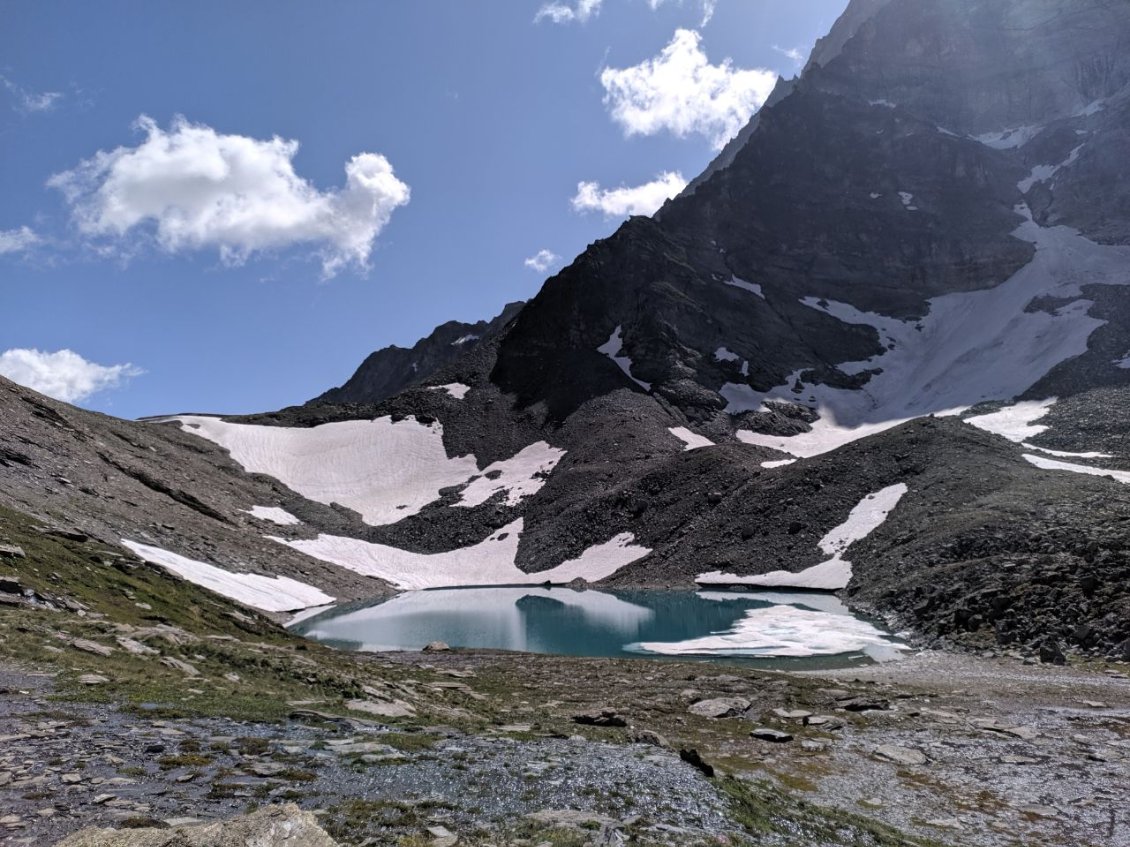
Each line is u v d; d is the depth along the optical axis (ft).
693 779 65.26
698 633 218.79
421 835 44.01
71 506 201.77
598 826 49.39
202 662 94.89
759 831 54.80
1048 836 66.49
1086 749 94.38
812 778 82.07
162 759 52.65
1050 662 150.61
